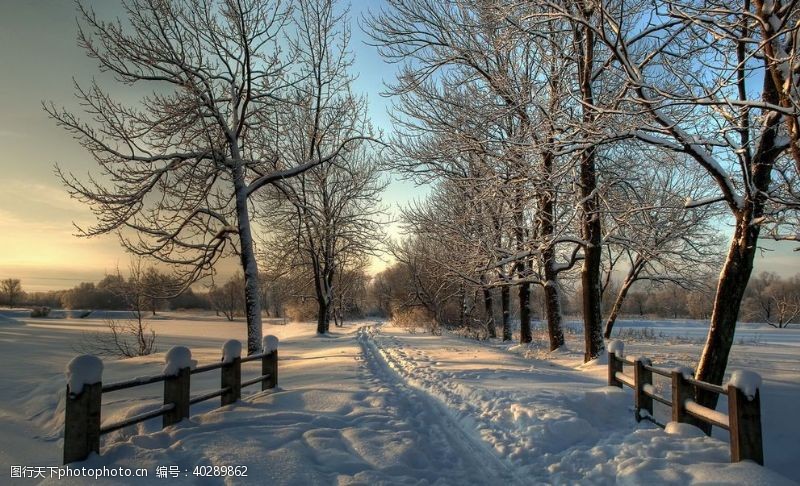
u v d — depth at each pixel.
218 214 15.69
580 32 13.13
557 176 11.54
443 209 21.56
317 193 28.78
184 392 6.54
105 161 13.97
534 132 12.39
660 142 8.24
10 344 22.23
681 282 22.94
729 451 5.39
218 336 32.53
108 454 5.20
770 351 17.45
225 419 6.75
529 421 6.71
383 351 17.67
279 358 16.61
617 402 7.88
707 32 8.73
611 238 16.16
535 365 13.45
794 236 7.81
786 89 6.69
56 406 9.09
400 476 5.09
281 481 4.77
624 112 7.79
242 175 15.58
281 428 6.37
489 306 29.95
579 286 27.62
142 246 14.97
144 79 14.70
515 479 5.19
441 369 12.00
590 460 5.52
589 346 13.52
